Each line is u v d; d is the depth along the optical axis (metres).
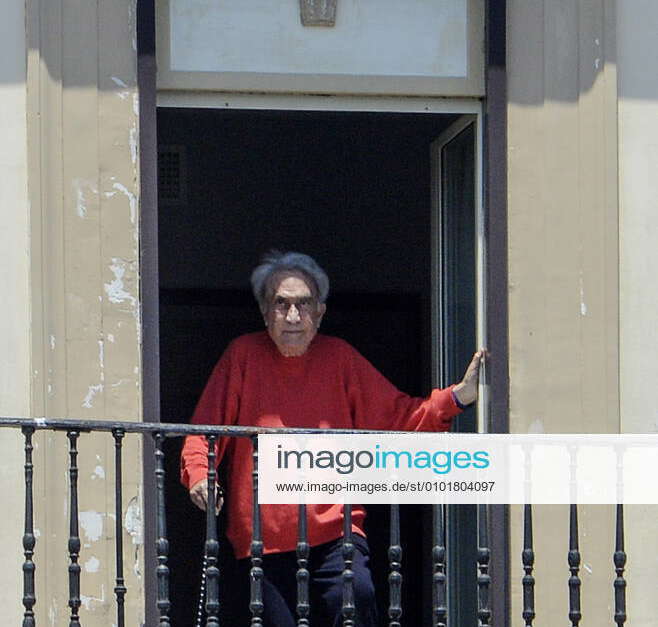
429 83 15.18
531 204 15.01
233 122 21.38
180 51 14.93
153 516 14.52
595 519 14.77
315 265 15.27
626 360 14.99
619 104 15.11
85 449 14.38
